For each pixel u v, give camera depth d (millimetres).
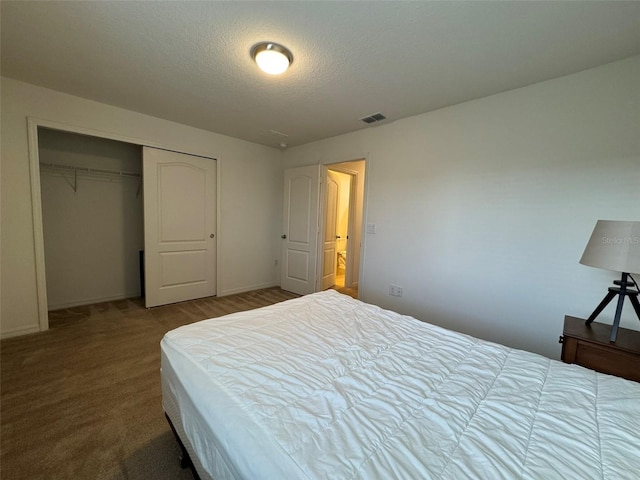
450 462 689
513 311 2307
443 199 2678
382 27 1575
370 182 3297
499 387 1019
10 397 1721
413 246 2920
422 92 2348
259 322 1524
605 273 1911
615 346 1451
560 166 2057
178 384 1109
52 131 3078
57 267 3213
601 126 1894
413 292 2941
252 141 4078
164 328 2805
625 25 1496
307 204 4117
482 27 1551
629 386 1018
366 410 869
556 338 2115
